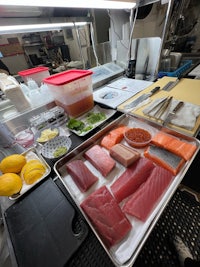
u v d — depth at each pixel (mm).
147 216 483
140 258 537
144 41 1280
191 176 1006
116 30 1464
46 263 396
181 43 2029
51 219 485
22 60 1247
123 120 894
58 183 609
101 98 1098
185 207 688
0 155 757
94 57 1412
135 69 1429
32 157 708
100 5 779
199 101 892
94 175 618
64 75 934
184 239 587
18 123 882
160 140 709
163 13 1808
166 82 1188
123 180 594
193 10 1818
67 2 636
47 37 1228
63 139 792
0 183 537
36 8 725
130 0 865
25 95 908
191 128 708
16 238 451
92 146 772
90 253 408
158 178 583
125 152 651
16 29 800
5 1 514
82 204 510
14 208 526
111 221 467
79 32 1174
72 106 932
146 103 941
